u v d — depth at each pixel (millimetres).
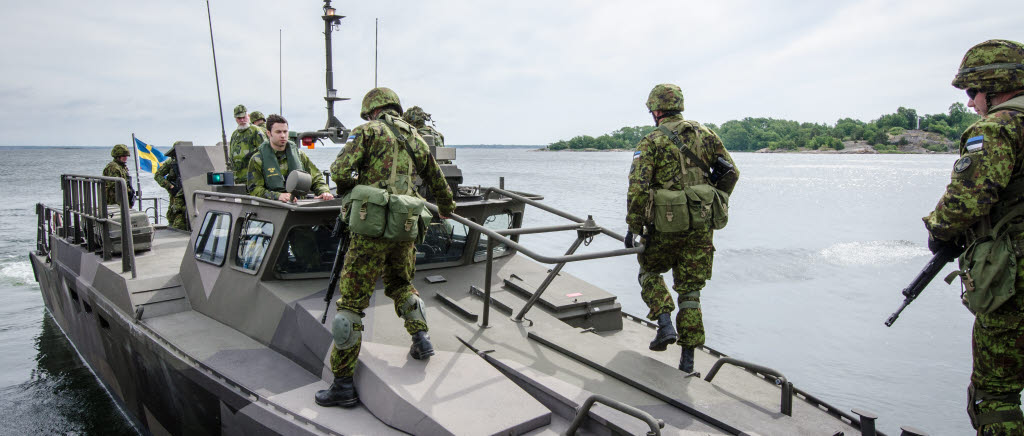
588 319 5156
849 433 3367
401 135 3727
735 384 4098
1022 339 2836
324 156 79688
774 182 47250
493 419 3248
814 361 7859
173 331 4961
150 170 13523
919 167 79938
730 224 21344
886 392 6953
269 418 3672
